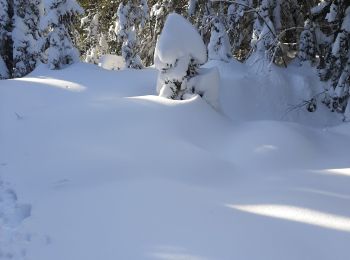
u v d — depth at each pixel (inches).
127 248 161.3
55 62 460.1
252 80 443.8
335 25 457.4
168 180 219.1
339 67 426.0
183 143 256.1
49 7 466.6
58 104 344.8
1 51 582.6
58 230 177.5
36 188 222.7
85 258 157.2
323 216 179.2
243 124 300.7
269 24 463.2
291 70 473.1
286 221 175.8
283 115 429.1
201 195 202.7
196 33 303.4
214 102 314.0
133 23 590.6
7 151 273.9
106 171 232.7
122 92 370.6
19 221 191.8
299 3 526.6
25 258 160.9
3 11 569.0
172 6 581.0
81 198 204.5
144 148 252.5
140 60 592.1
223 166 239.0
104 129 277.3
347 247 156.9
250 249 156.9
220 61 467.8
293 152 256.8
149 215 184.1
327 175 227.1
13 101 354.6
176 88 307.9
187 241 163.5
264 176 230.2
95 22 718.5
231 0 509.0
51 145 269.9
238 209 187.9
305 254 153.6
